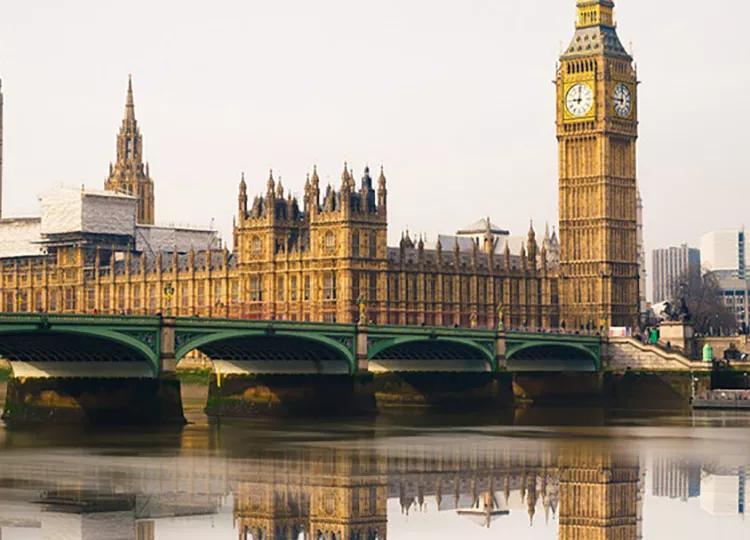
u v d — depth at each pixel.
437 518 130.50
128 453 173.00
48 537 119.38
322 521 128.12
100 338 196.25
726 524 128.25
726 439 196.75
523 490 146.25
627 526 127.31
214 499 138.38
